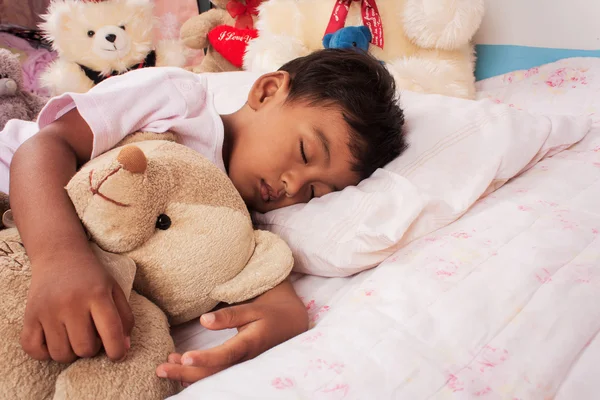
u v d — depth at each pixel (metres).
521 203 0.79
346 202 0.79
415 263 0.66
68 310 0.48
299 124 0.85
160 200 0.59
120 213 0.54
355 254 0.72
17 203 0.58
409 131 0.95
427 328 0.54
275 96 0.91
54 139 0.68
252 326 0.58
